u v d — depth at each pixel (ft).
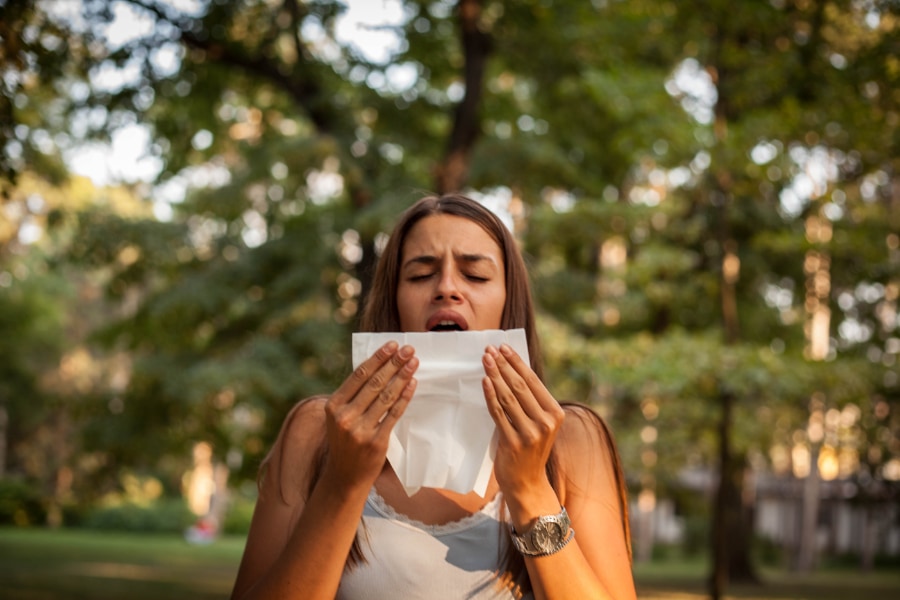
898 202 39.40
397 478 6.59
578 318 49.44
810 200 39.63
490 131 53.31
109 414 53.88
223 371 45.75
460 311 6.52
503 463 5.92
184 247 53.47
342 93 48.21
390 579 6.28
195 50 41.75
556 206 48.21
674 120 35.50
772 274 56.95
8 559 67.31
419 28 45.91
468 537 6.37
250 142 52.80
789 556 111.24
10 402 106.93
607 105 40.50
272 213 52.44
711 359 35.09
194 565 70.23
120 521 127.65
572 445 6.81
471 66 44.55
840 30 36.24
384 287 7.09
